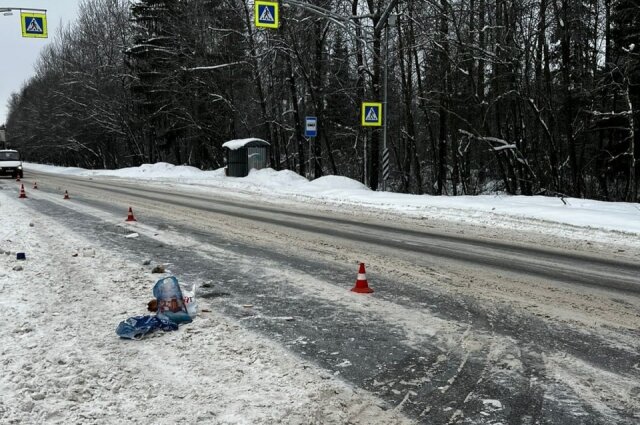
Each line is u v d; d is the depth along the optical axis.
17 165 33.41
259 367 4.18
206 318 5.43
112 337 4.81
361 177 38.38
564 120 26.30
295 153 40.81
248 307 5.84
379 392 3.79
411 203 17.27
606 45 23.98
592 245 10.19
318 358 4.39
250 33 29.88
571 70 24.16
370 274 7.51
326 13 19.89
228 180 28.59
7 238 9.98
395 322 5.37
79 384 3.83
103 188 24.80
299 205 17.48
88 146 58.94
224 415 3.40
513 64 22.27
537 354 4.54
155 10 39.91
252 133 42.09
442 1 22.44
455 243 10.24
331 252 9.12
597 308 5.92
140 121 45.03
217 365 4.21
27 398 3.58
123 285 6.64
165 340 4.76
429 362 4.34
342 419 3.39
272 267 7.88
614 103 25.70
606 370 4.21
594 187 28.48
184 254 8.82
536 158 25.20
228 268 7.77
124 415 3.39
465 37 23.64
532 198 17.44
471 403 3.64
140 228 11.77
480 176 33.50
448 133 33.69
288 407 3.53
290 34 26.98
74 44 56.22
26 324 5.10
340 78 32.84
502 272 7.73
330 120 38.00
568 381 4.00
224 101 34.47
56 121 60.62
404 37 25.73
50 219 13.04
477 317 5.56
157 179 32.06
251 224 12.62
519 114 25.55
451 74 25.20
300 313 5.64
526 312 5.74
